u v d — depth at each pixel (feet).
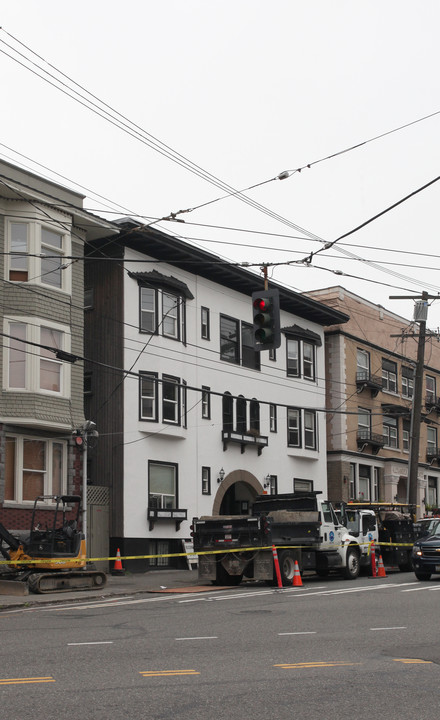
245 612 55.67
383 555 100.73
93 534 99.55
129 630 46.24
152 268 110.83
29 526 88.99
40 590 72.33
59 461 93.97
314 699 27.86
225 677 31.63
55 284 93.86
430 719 25.17
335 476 145.48
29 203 90.79
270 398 130.00
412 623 48.65
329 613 54.29
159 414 107.45
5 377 88.43
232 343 124.57
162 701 27.27
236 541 80.28
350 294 153.89
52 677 31.37
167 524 107.86
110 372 104.99
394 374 166.91
